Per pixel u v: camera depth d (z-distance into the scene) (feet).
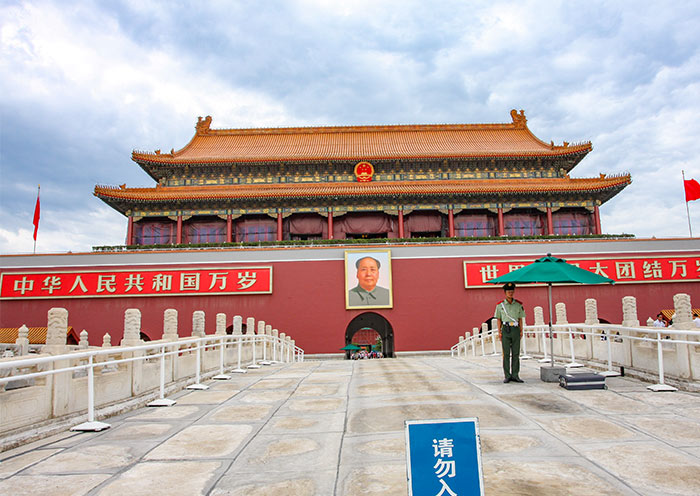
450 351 152.97
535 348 91.71
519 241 160.97
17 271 153.79
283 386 61.87
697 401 44.34
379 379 65.72
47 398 38.86
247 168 183.42
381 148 197.47
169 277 154.61
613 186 169.48
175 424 41.86
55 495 26.32
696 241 159.84
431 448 18.06
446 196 173.78
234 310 153.99
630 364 59.57
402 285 156.15
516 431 36.11
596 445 32.55
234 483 27.91
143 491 26.84
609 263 157.69
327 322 153.79
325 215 175.11
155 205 173.68
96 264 154.71
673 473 27.43
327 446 34.32
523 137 206.69
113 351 46.29
